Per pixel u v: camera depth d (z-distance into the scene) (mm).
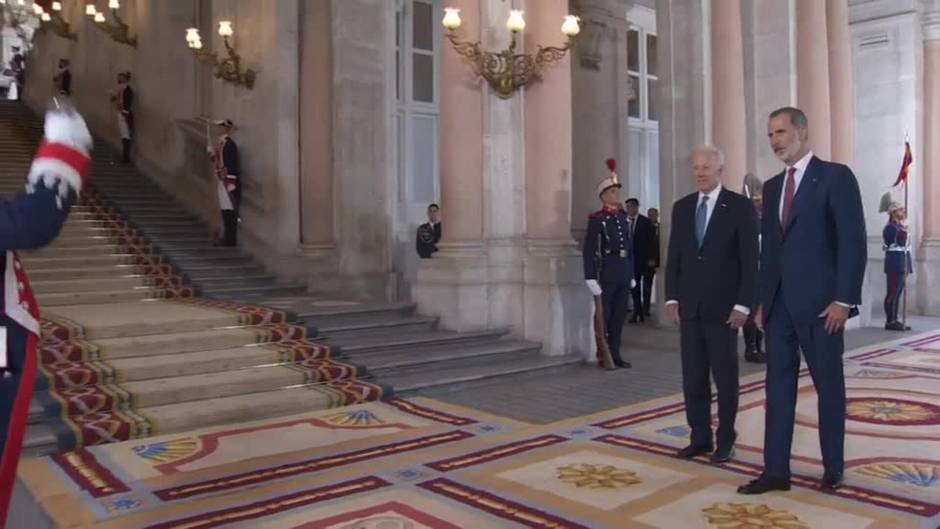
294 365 7574
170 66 15141
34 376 2492
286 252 11633
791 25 12359
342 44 11367
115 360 7035
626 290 8945
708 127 11773
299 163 11805
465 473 4996
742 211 4977
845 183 4316
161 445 5746
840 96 13164
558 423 6324
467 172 9195
